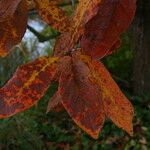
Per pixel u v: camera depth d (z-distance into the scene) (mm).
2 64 3645
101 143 4531
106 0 340
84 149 4512
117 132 4574
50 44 4543
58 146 4559
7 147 3652
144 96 5016
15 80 361
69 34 389
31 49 4258
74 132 4637
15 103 353
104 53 344
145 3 4328
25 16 400
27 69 367
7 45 400
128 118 363
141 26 4664
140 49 4930
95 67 376
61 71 372
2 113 349
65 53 381
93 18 343
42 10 407
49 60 375
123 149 4480
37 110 4379
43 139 4570
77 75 371
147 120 4730
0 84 3531
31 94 359
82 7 364
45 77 368
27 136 3787
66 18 401
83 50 347
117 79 5383
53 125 4637
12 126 3713
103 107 359
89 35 345
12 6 373
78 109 354
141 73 5035
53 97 418
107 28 342
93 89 364
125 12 340
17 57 3553
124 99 369
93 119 350
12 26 398
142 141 4531
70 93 362
